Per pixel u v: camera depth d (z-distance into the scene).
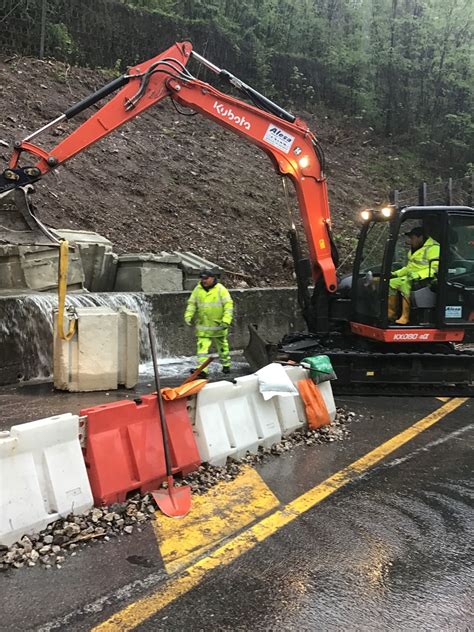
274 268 15.25
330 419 6.53
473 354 8.38
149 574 3.40
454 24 27.69
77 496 3.93
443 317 8.05
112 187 14.59
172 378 8.81
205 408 5.10
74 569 3.42
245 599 3.18
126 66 18.75
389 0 28.02
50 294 9.05
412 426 6.71
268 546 3.78
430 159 25.11
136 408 4.45
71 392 7.66
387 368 8.28
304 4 25.75
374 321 8.38
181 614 3.03
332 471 5.18
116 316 7.82
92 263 11.07
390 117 25.77
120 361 7.98
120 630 2.89
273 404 5.83
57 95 15.88
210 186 16.66
